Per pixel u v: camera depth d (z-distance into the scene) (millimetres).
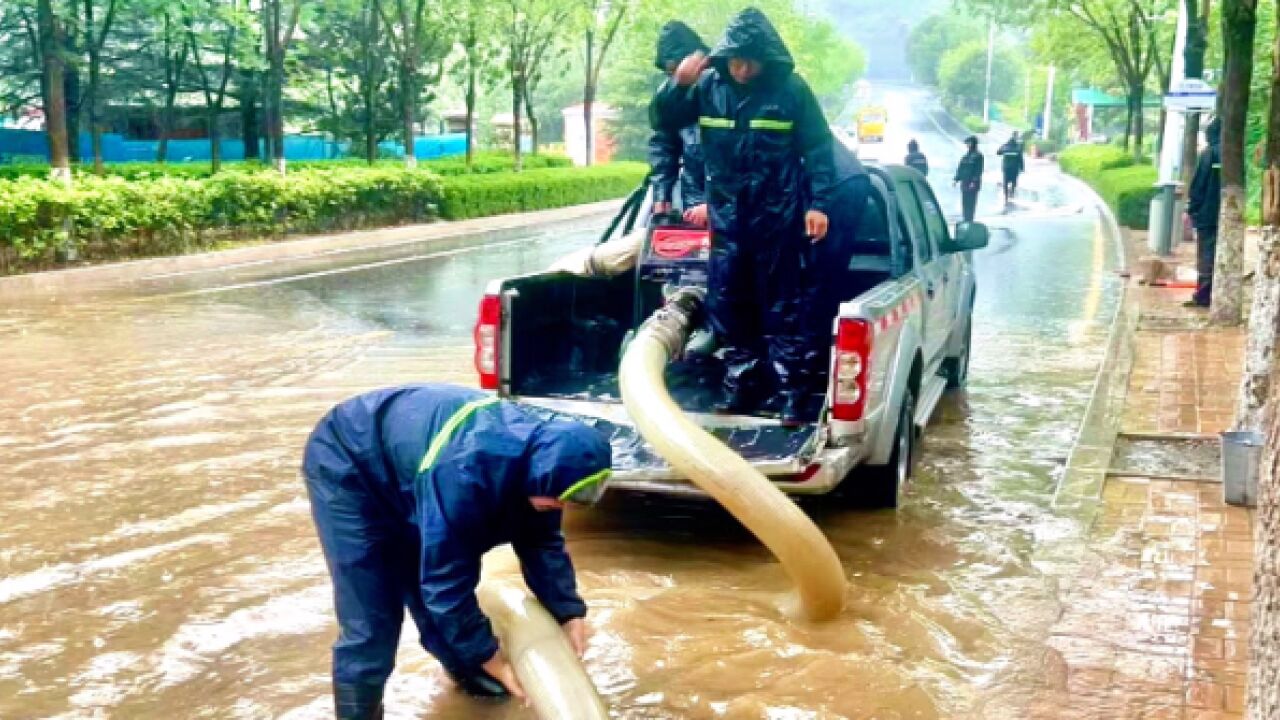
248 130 30969
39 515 6016
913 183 7797
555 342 6613
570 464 3275
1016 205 29297
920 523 6004
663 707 4062
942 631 4680
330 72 31812
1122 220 22469
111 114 31453
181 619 4824
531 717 3996
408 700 4117
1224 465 6156
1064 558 5465
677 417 5012
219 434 7566
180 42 25344
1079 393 8945
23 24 24953
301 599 5035
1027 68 74938
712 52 5762
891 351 5832
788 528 4648
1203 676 4258
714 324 6211
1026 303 13367
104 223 16453
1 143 28375
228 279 16062
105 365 9727
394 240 22672
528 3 32062
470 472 3312
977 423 8078
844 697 4125
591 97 37719
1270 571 2889
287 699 4156
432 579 3377
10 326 11695
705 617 4824
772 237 5898
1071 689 4172
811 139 5742
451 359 10094
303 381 9156
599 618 4770
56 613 4855
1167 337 11055
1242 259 11508
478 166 33188
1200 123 21578
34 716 4031
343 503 3553
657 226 6754
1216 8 27172
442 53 32750
